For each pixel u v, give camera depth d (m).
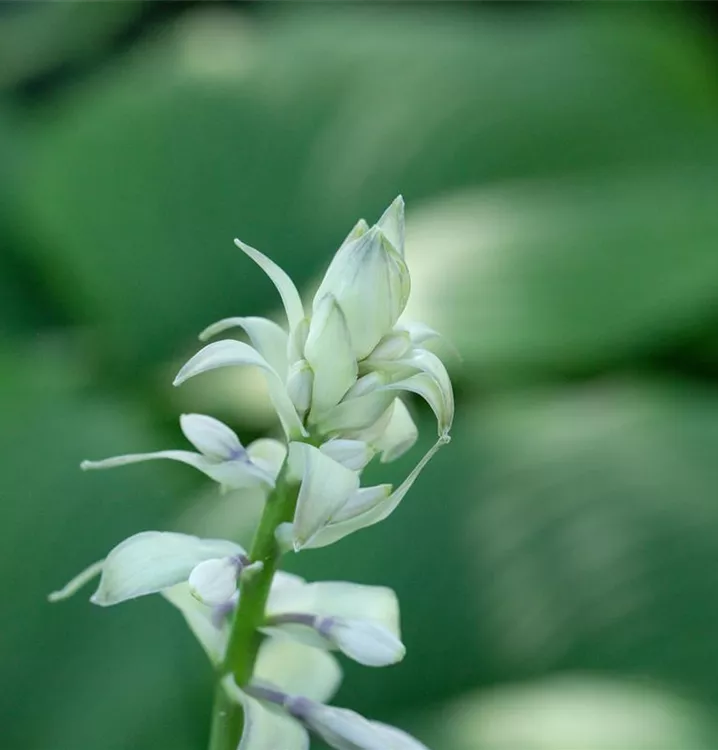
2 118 2.39
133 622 1.15
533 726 0.84
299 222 1.86
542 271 1.41
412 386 0.63
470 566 1.05
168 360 1.75
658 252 1.43
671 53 2.05
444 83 1.93
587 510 1.07
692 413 1.26
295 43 2.20
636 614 0.96
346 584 0.65
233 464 0.64
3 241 1.96
